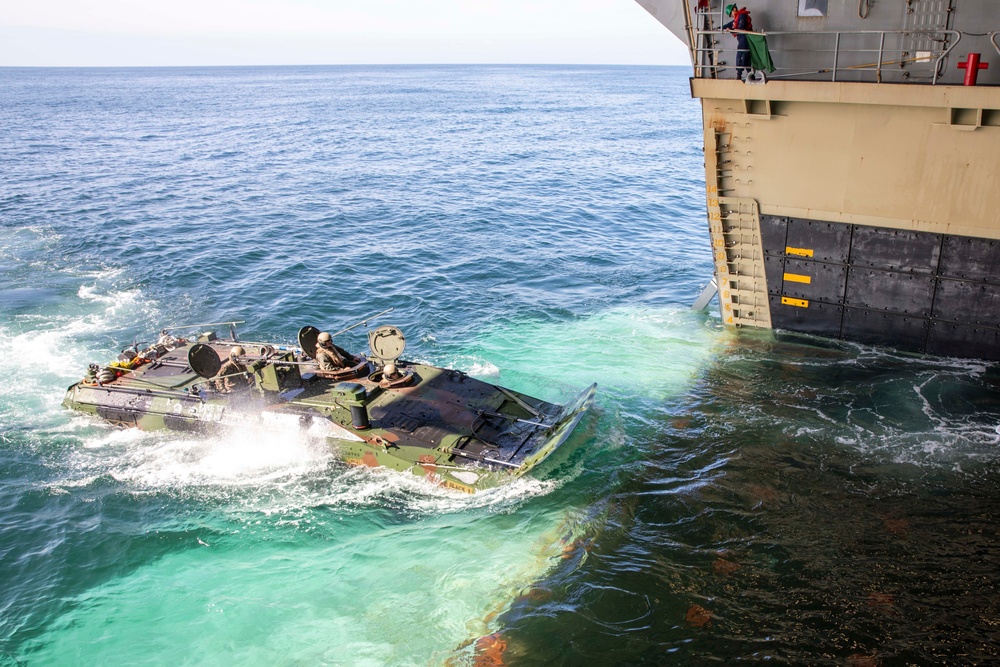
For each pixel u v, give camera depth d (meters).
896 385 17.69
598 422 16.50
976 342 18.30
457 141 65.31
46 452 15.82
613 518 13.28
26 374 19.42
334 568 12.37
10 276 27.31
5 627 11.35
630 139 66.25
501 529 13.08
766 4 17.86
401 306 24.33
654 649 10.41
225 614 11.48
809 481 14.26
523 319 23.09
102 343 21.53
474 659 10.41
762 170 18.84
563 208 38.16
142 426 16.25
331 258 29.25
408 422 15.10
